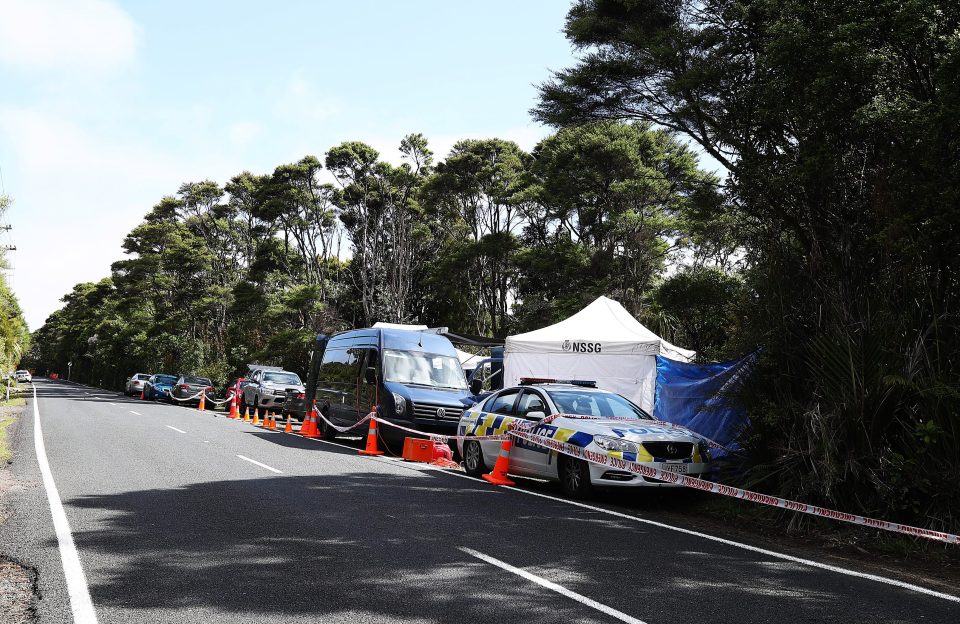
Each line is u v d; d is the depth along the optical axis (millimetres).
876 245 9523
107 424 21125
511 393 12539
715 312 20609
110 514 8258
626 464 9727
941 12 8539
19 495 9352
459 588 5707
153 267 64125
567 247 42219
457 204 52469
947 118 7996
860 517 8055
